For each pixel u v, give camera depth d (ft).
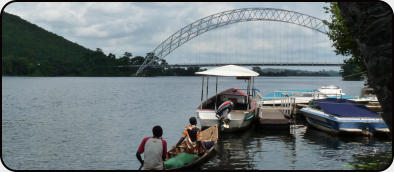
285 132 48.70
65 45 603.67
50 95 134.00
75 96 130.72
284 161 32.12
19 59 468.34
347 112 45.16
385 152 35.09
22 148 38.86
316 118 49.60
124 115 70.74
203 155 30.63
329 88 87.45
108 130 51.49
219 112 44.50
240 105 56.18
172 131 50.31
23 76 472.85
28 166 31.68
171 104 98.37
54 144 41.09
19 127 53.78
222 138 44.14
